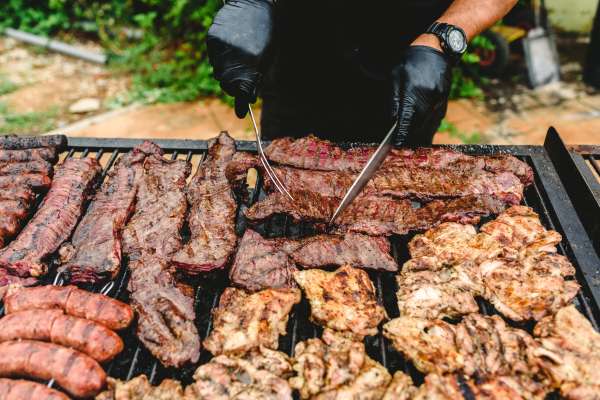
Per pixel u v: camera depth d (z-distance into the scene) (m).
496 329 0.68
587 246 0.76
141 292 0.72
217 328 0.68
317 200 0.81
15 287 0.74
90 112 1.74
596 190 0.81
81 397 0.64
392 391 0.63
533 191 0.87
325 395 0.63
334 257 0.76
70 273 0.75
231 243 0.77
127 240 0.79
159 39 2.04
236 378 0.65
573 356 0.64
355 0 0.90
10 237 0.82
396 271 0.77
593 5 2.13
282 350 0.74
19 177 0.87
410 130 0.77
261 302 0.70
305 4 0.93
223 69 0.81
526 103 1.75
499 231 0.78
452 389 0.62
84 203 0.86
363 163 0.86
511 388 0.62
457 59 0.81
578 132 1.59
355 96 1.02
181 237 0.80
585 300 0.72
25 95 1.81
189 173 0.90
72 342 0.66
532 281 0.72
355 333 0.69
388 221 0.80
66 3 2.16
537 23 1.84
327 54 0.98
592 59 1.78
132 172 0.88
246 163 0.84
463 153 0.89
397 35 0.93
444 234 0.79
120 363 0.71
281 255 0.76
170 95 1.80
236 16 0.82
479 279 0.74
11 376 0.66
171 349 0.67
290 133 1.14
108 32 2.15
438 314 0.71
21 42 2.14
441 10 0.90
